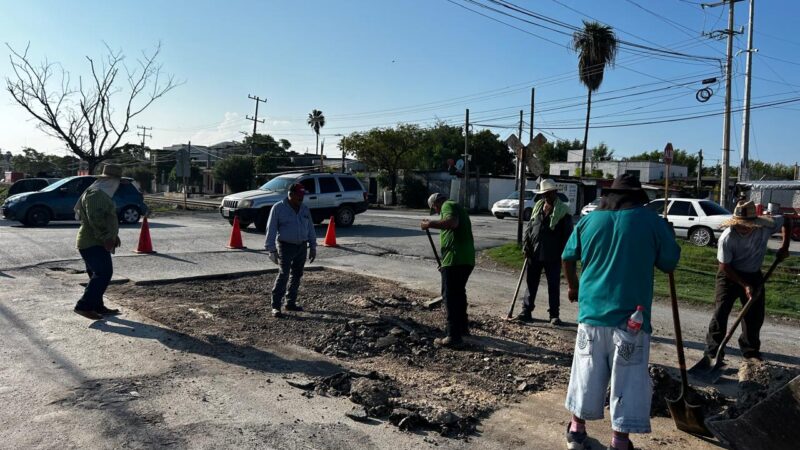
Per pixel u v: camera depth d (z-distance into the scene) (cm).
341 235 1684
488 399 468
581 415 349
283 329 645
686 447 389
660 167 5584
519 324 717
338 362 544
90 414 402
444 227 579
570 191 3475
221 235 1547
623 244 342
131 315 668
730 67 2527
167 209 2716
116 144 2597
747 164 2622
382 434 394
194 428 388
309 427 398
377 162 4550
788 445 365
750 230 555
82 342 562
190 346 567
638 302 338
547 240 706
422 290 914
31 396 429
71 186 1822
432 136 5553
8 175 4288
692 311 848
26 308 680
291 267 732
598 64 3678
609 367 347
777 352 638
